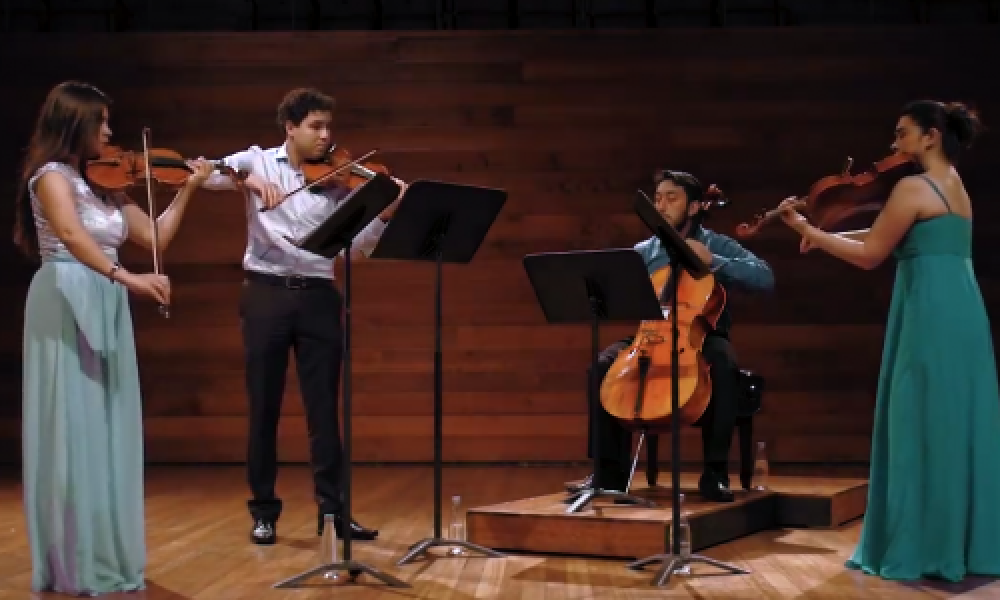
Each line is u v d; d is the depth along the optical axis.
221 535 4.71
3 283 7.66
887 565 3.77
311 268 4.52
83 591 3.55
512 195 7.69
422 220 3.86
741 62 7.70
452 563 4.02
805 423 7.59
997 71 7.65
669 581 3.70
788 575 3.81
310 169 4.52
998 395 3.88
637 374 4.52
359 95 7.72
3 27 8.27
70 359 3.59
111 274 3.52
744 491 4.90
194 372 7.64
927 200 3.83
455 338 7.65
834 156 7.65
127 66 7.70
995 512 3.81
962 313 3.82
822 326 7.61
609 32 7.73
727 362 4.61
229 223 7.66
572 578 3.75
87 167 3.70
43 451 3.59
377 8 8.38
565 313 4.17
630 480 4.82
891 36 7.69
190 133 7.69
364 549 4.35
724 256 4.93
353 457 7.60
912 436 3.81
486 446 7.62
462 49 7.74
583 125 7.71
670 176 4.92
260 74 7.71
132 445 3.71
